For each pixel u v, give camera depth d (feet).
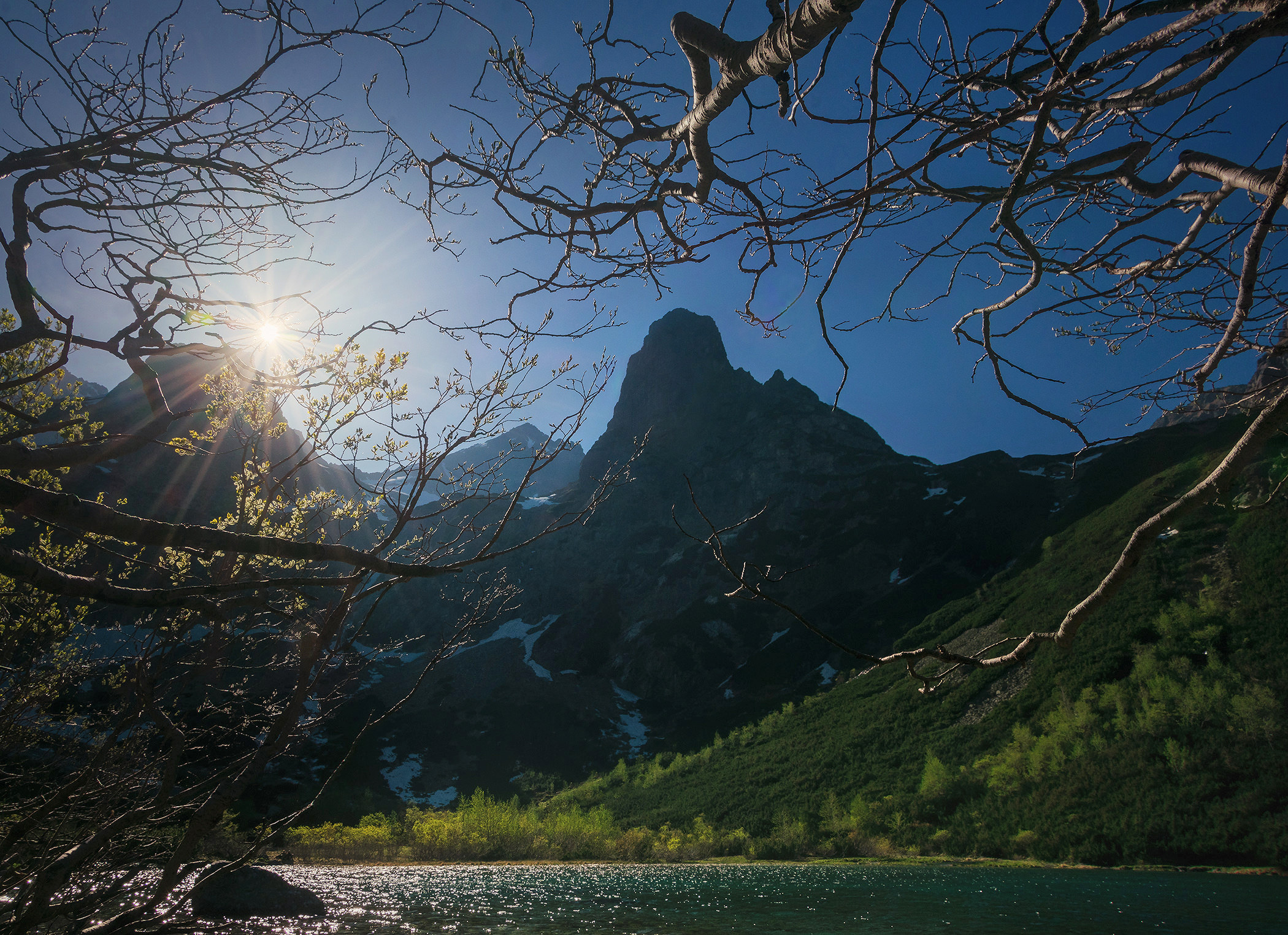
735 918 55.83
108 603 4.34
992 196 6.48
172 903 6.66
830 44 5.02
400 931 46.80
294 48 7.90
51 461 5.63
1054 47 5.60
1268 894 64.90
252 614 8.13
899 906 61.67
